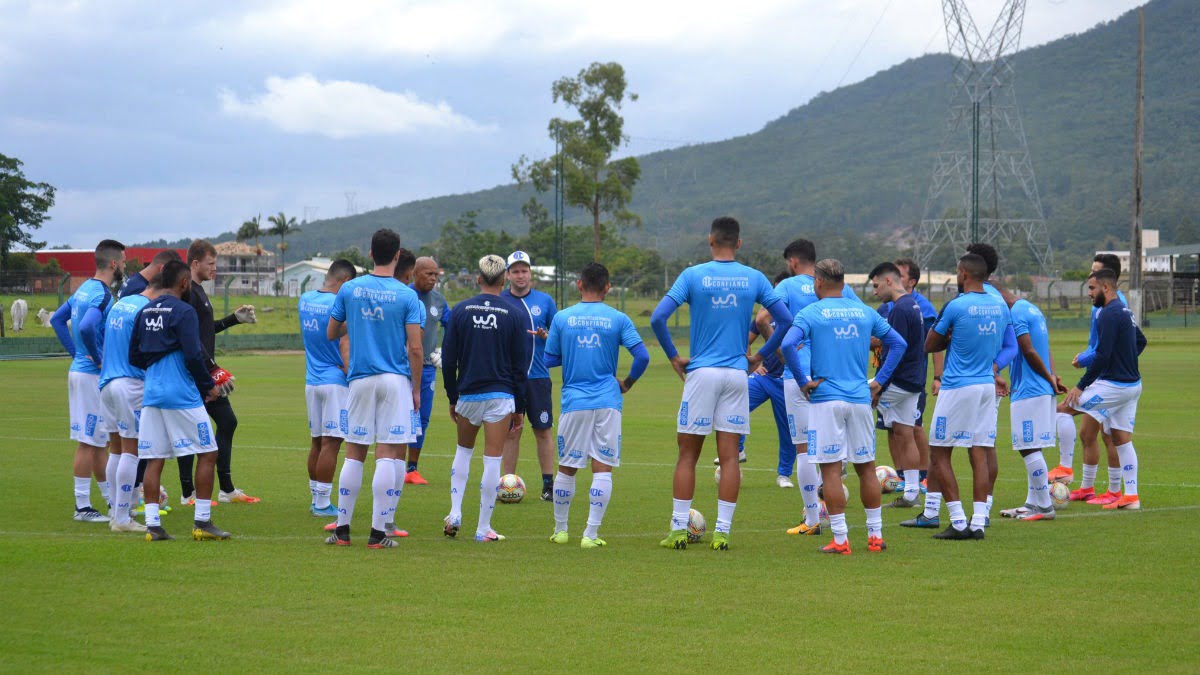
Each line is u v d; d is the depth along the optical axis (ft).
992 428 33.78
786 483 45.50
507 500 41.24
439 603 24.48
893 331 32.76
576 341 32.81
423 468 51.37
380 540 31.68
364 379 31.94
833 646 21.21
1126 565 29.22
